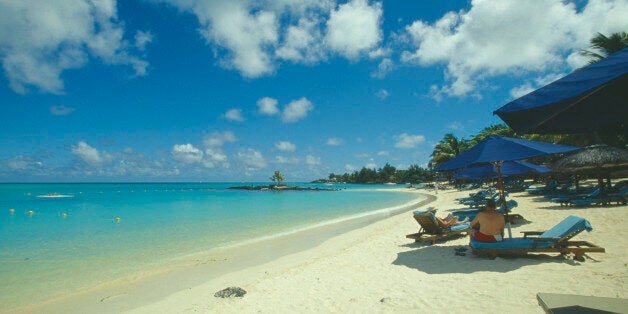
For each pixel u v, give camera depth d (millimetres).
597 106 2631
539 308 4324
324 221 19125
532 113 2430
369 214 22094
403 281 6324
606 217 10438
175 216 22938
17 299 7207
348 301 5590
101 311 6488
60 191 87875
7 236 15117
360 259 8625
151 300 6953
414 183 92375
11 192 81000
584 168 13789
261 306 5852
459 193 38188
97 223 19562
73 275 8859
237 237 14234
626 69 2098
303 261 9438
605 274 5324
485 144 6957
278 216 22375
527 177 37375
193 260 10289
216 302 6324
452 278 6086
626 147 15078
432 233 9812
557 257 6559
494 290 5180
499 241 7047
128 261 10289
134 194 67125
